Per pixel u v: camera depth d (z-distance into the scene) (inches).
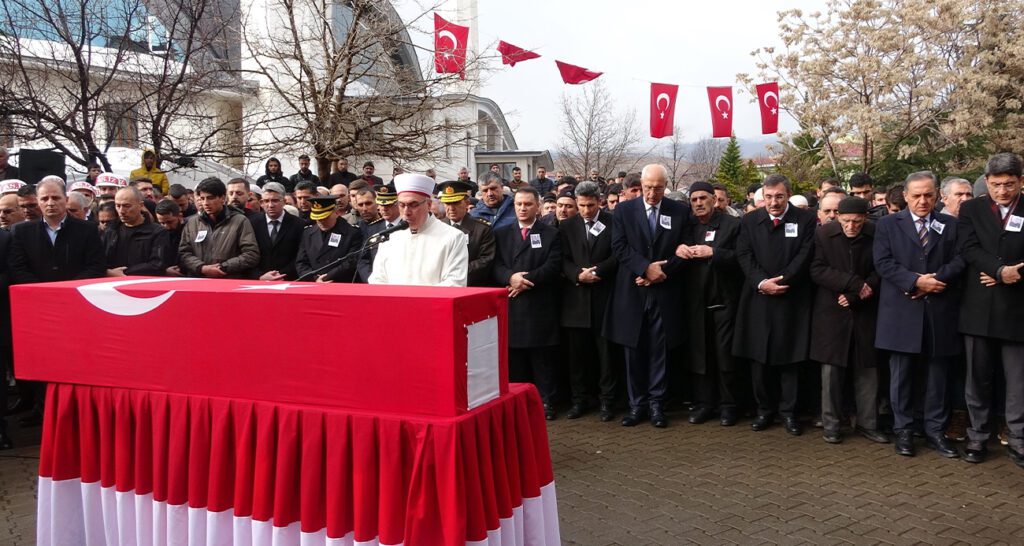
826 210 241.8
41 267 228.8
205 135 490.9
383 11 474.3
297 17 523.8
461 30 458.6
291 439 113.1
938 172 905.5
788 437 227.5
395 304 106.5
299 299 112.6
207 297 119.2
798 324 224.4
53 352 133.4
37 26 426.0
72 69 435.2
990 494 178.5
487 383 113.1
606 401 249.9
